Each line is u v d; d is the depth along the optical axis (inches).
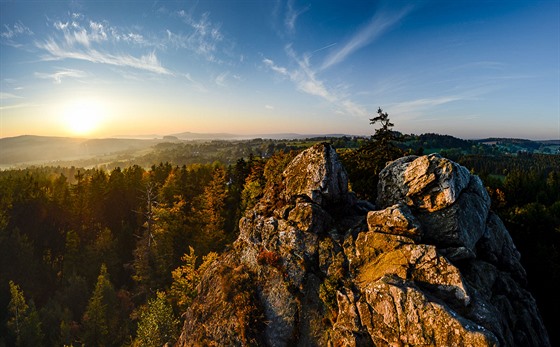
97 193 3014.3
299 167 1145.4
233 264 1101.7
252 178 2231.8
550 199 2689.5
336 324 812.0
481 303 692.7
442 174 893.8
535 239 1441.9
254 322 912.9
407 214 863.1
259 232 1099.3
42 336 1956.2
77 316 2215.8
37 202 2997.0
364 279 841.5
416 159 962.7
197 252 2377.0
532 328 787.4
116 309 2110.0
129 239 2864.2
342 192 1135.0
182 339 1076.5
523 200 2667.3
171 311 1536.7
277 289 952.3
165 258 2349.9
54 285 2573.8
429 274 749.3
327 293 879.7
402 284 729.6
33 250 2655.0
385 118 1563.7
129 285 2564.0
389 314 718.5
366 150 1632.6
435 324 650.2
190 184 3410.4
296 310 900.6
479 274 807.7
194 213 2856.8
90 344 1887.3
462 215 866.8
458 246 831.7
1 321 2140.7
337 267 913.5
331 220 1052.5
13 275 2412.6
